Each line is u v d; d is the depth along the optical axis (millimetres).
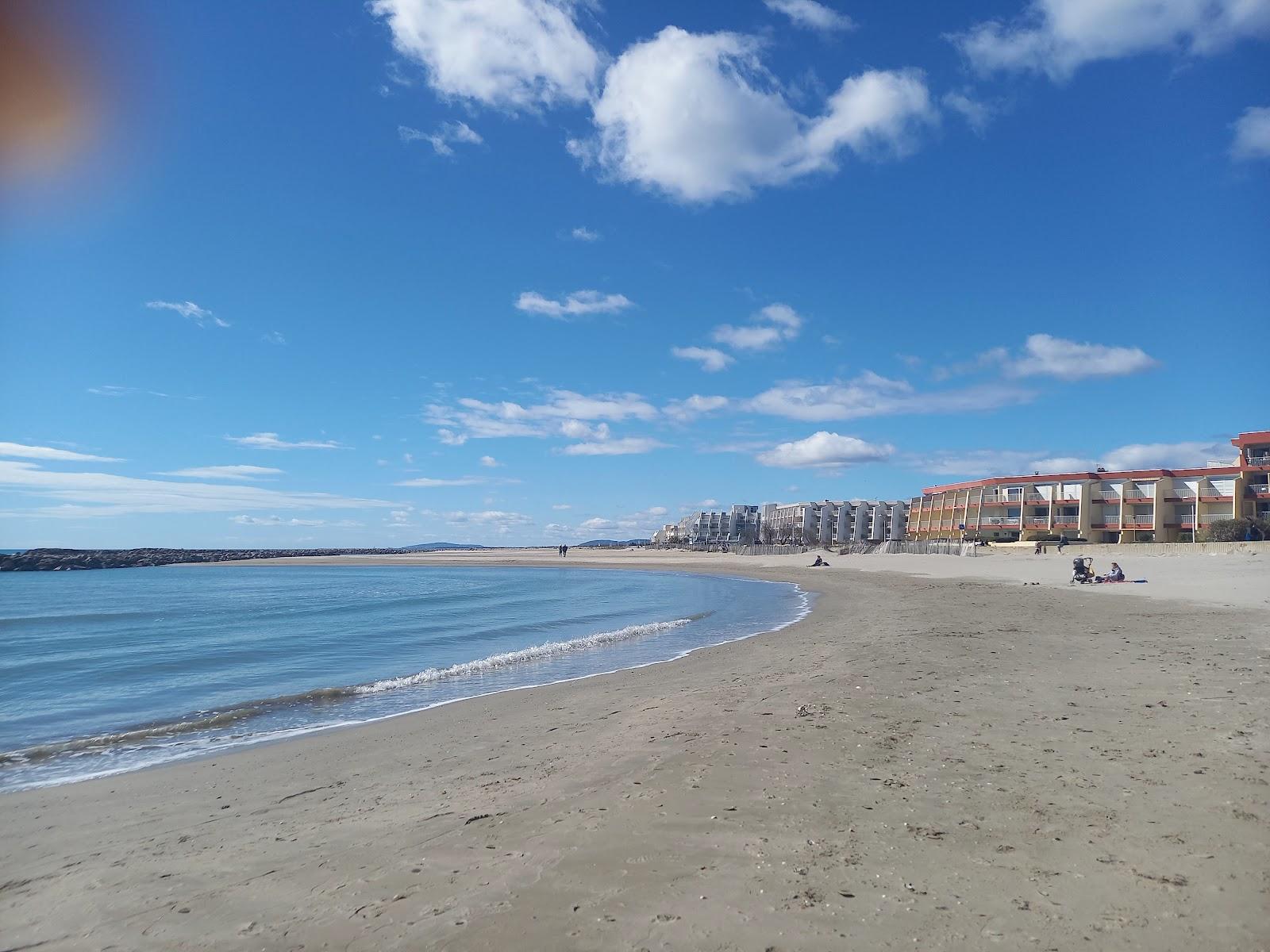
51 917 4785
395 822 6176
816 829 5180
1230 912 3730
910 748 7133
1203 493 67750
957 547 71125
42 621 29953
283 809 7035
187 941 4266
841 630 19562
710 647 18469
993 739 7297
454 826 5895
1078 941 3568
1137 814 5102
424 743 9625
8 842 6539
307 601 40219
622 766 7250
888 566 62875
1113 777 5910
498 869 4883
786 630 21000
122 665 18125
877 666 12242
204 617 30828
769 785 6227
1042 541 70812
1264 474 65562
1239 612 18406
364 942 4039
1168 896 3941
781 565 80562
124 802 7680
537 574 79812
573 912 4191
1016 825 5055
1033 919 3803
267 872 5273
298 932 4238
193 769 8930
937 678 10898
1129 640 14070
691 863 4734
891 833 5035
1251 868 4191
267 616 31266
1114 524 71625
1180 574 32688
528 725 10227
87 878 5477
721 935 3818
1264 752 6316
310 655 19578
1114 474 73688
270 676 16500
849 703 9391
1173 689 9203
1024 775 6117
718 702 10281
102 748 10195
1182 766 6090
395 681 14773
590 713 10680
